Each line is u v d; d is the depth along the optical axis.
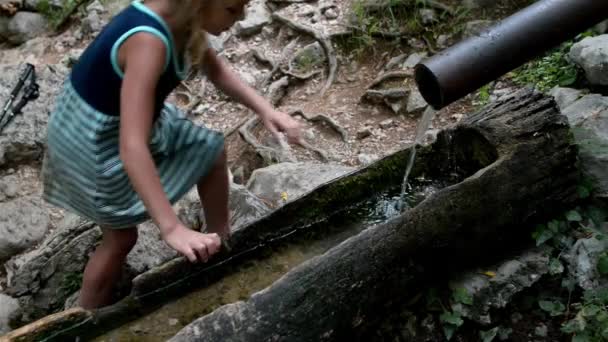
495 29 2.52
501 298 2.81
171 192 2.70
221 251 2.84
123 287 3.16
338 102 4.73
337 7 5.32
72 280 3.39
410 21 4.94
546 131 2.98
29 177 4.56
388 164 3.26
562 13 2.52
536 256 2.93
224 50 5.27
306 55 5.02
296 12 5.37
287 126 2.67
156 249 3.31
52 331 2.48
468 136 3.14
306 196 3.06
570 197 3.02
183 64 2.41
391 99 4.53
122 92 2.25
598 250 2.88
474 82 2.48
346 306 2.56
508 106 3.13
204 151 2.76
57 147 2.58
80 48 5.66
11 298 3.44
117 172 2.53
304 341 2.47
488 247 2.89
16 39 5.88
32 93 4.73
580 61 3.87
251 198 3.55
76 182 2.59
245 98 2.70
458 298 2.78
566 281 2.87
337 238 3.08
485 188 2.80
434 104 2.55
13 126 4.60
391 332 2.76
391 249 2.63
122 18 2.32
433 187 3.28
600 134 3.28
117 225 2.64
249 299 2.43
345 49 5.05
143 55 2.24
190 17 2.27
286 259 2.98
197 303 2.75
